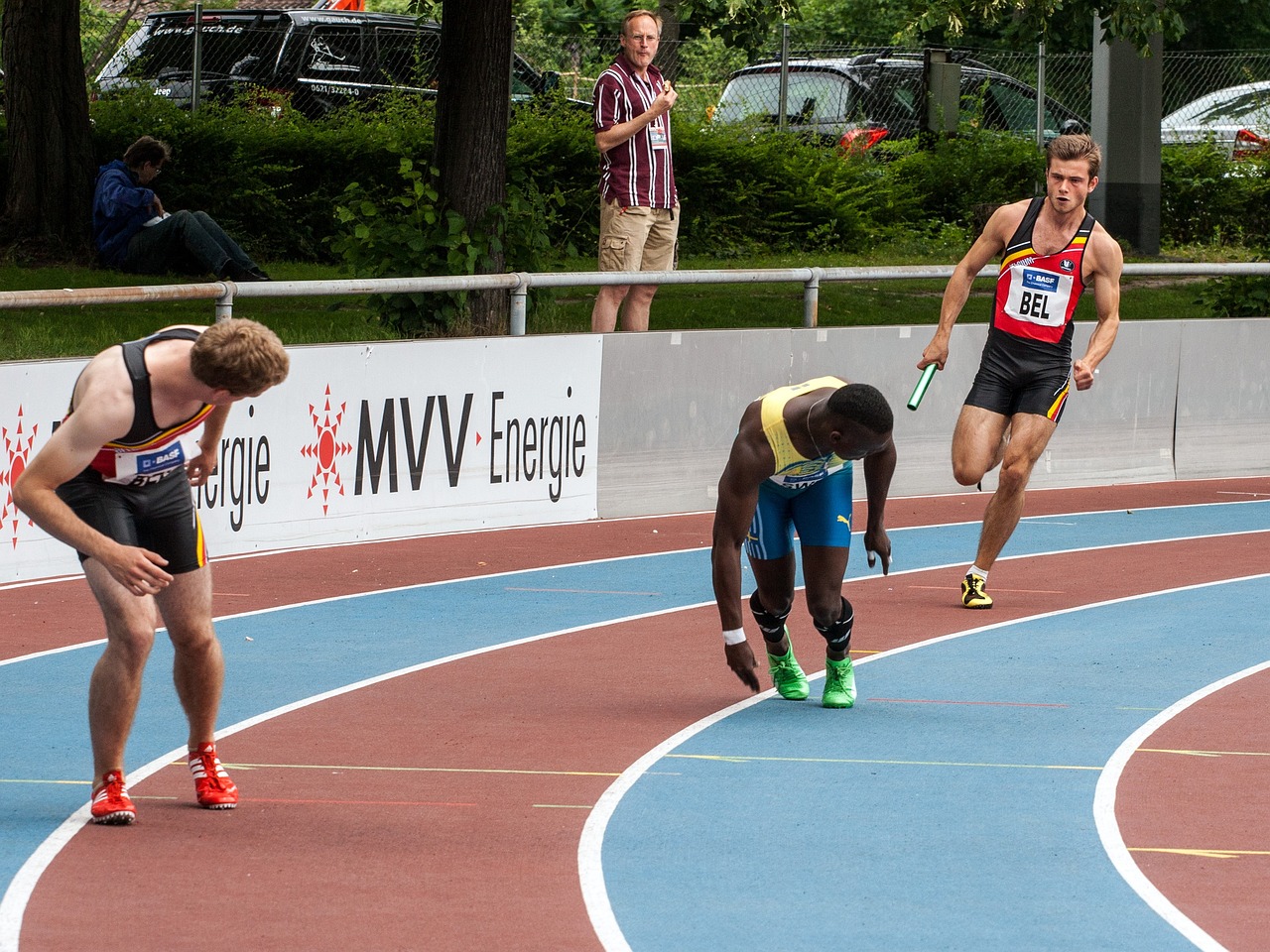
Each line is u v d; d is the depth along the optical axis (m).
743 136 63.62
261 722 21.05
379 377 34.91
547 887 14.98
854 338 42.12
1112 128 64.94
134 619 16.08
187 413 15.61
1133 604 30.08
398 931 13.79
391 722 21.14
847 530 21.42
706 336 40.06
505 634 26.86
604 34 70.62
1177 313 55.97
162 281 47.38
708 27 52.75
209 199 56.00
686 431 40.06
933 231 66.69
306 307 46.16
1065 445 44.78
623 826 16.86
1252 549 36.28
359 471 34.84
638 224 40.62
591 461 38.59
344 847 16.02
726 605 20.67
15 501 15.31
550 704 22.19
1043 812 17.52
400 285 34.94
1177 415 46.44
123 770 18.41
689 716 21.58
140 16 95.50
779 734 20.70
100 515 15.97
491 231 41.28
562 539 35.94
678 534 37.03
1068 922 14.24
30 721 20.86
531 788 18.17
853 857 15.97
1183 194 72.50
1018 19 60.12
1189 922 14.27
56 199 53.47
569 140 58.94
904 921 14.23
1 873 15.04
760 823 17.03
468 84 40.91
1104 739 20.64
